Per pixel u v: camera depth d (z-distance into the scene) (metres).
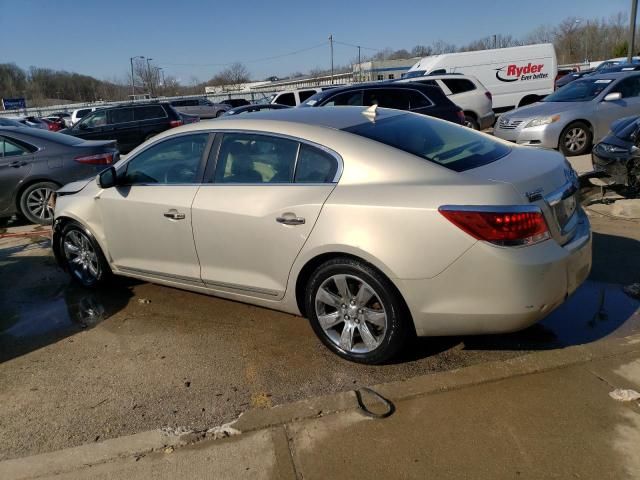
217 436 2.75
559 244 3.04
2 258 6.14
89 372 3.55
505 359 3.37
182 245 4.02
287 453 2.61
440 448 2.58
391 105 10.31
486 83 18.16
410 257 2.98
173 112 15.97
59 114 43.25
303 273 3.46
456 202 2.89
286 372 3.39
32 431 2.96
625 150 6.44
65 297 4.87
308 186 3.39
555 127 10.29
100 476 2.54
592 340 3.51
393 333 3.17
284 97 19.55
